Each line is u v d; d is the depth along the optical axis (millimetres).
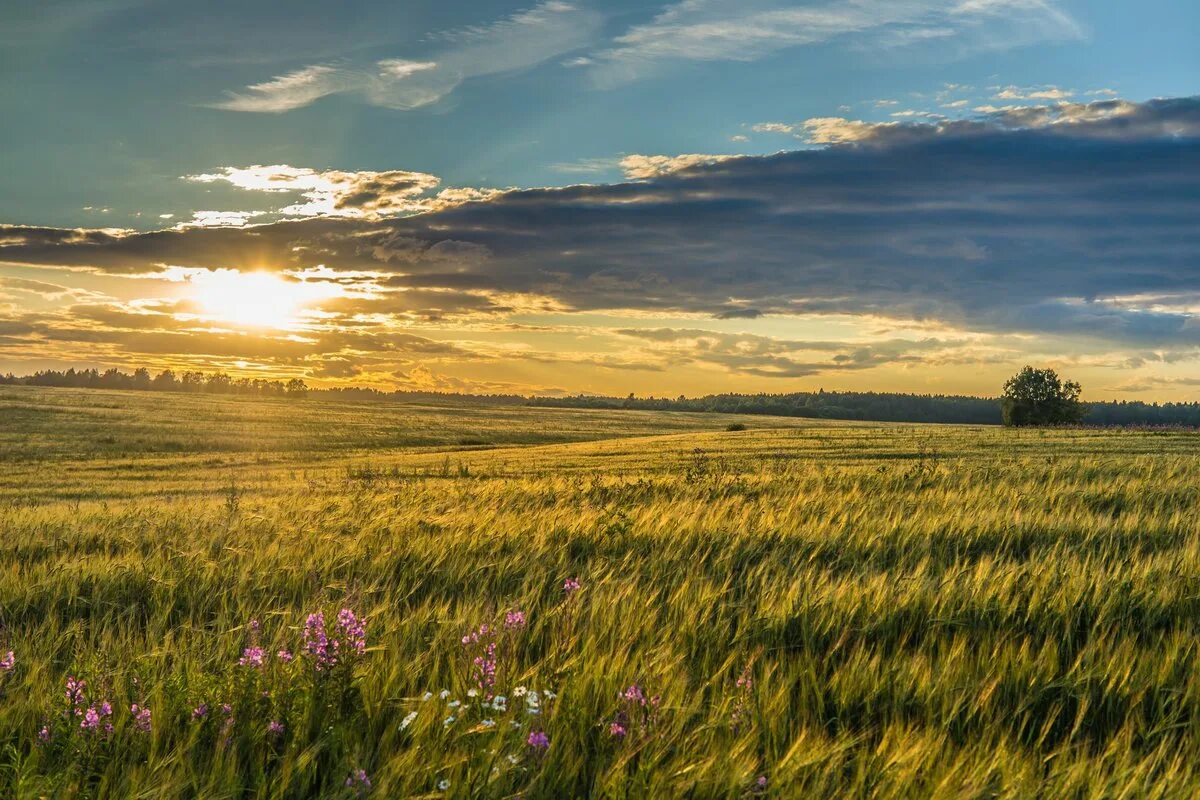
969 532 10227
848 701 4621
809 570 7805
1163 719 4445
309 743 4074
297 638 5102
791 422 160625
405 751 3803
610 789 3463
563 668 4691
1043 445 42812
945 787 3445
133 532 12070
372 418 126188
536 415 158250
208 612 7387
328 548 9422
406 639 5574
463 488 20016
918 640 5910
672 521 10852
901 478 20391
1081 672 4980
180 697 4465
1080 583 6793
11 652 5105
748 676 4637
